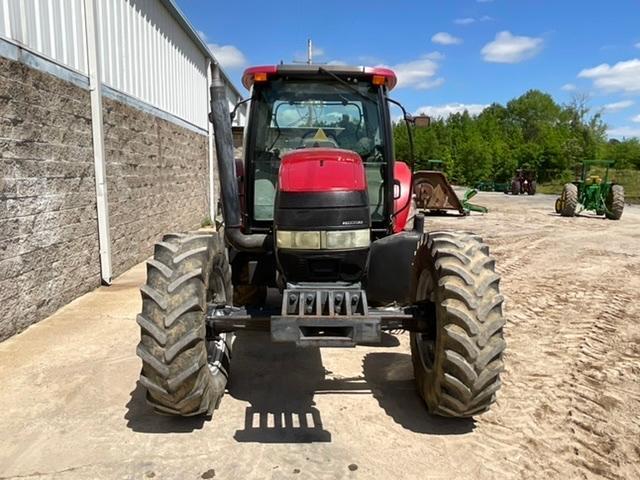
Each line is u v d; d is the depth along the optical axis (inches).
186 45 442.0
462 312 113.2
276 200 125.8
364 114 165.6
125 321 199.5
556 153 1791.3
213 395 124.3
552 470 110.1
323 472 108.0
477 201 922.1
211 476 106.3
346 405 137.6
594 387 150.4
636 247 402.9
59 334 184.5
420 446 118.2
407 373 159.0
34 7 194.9
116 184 274.2
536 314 222.4
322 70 156.2
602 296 253.9
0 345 172.9
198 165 483.8
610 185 614.9
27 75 187.9
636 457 115.9
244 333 193.0
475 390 114.5
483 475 107.9
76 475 106.3
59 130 211.8
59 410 132.1
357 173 125.5
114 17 278.2
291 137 165.2
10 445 116.5
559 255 363.6
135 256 306.2
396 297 142.7
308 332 115.2
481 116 3011.8
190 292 111.7
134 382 148.3
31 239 191.3
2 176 173.0
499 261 339.0
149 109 334.6
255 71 157.6
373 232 163.9
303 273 123.8
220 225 199.9
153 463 110.5
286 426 126.5
